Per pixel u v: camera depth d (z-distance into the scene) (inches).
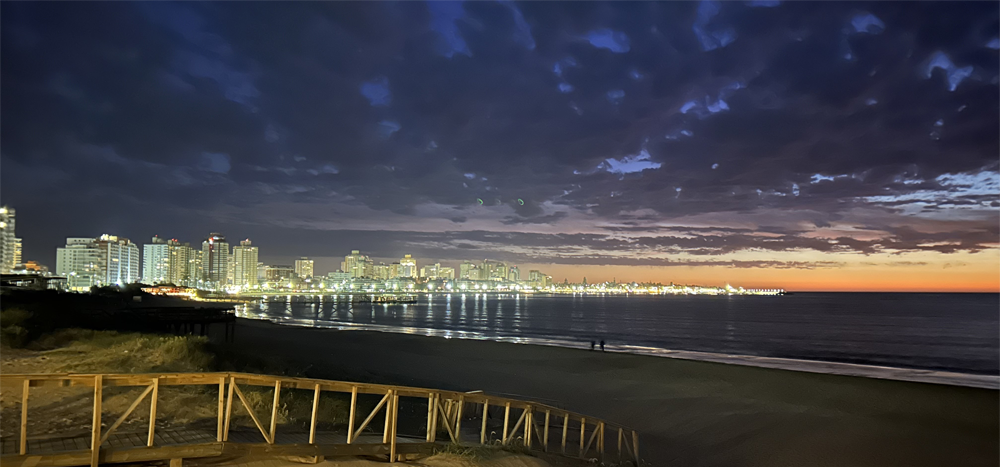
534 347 1959.9
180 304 5177.2
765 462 807.1
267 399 513.0
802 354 2349.9
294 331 2596.0
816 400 1145.4
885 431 936.3
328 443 339.9
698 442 895.7
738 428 961.5
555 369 1518.2
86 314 1845.5
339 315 5654.5
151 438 274.8
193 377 289.3
